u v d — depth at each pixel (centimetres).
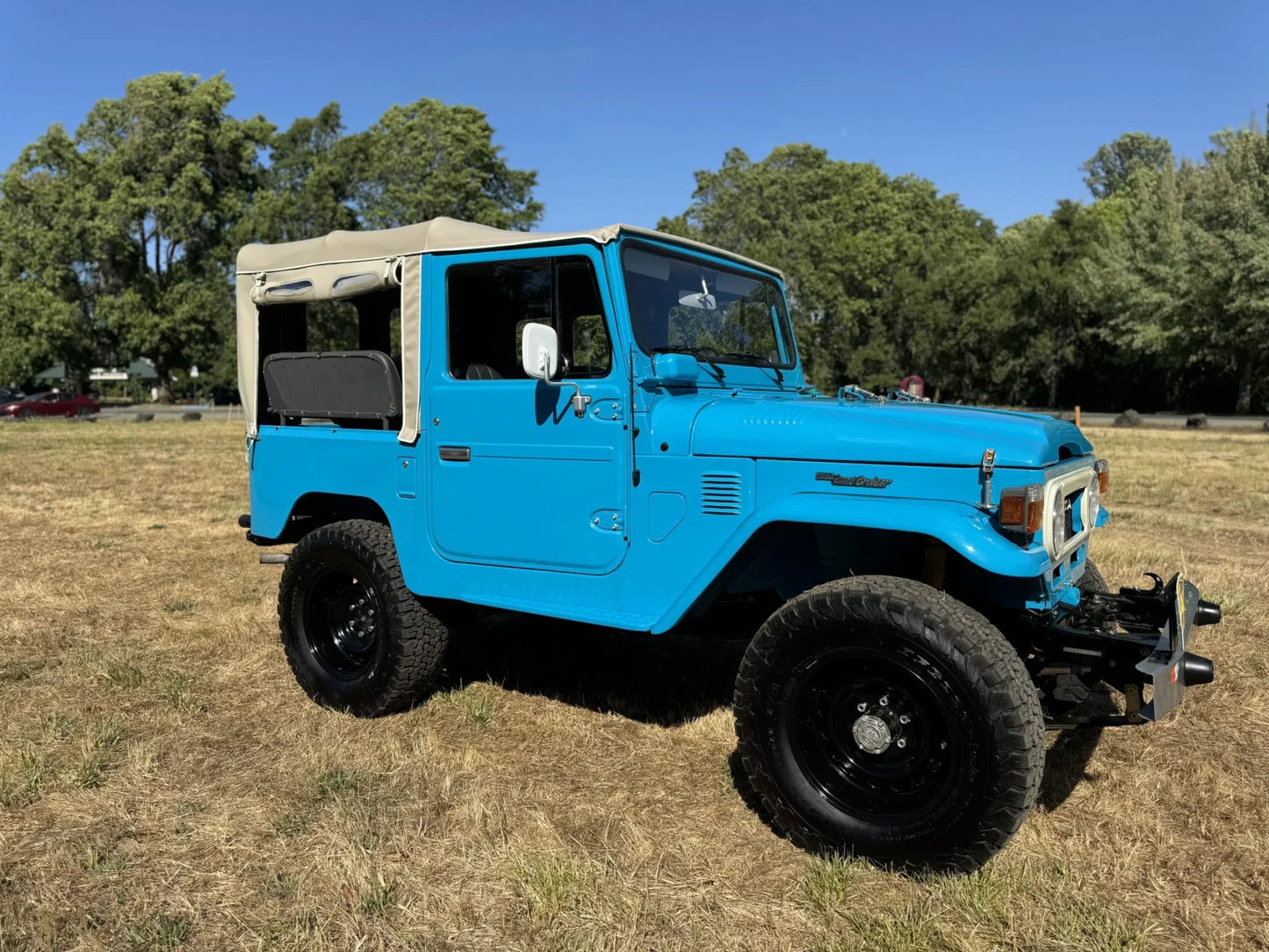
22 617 563
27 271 4294
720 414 310
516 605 347
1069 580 321
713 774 341
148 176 4388
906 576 321
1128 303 3231
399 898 259
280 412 422
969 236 5225
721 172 5916
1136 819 301
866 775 275
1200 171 3359
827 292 4041
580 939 241
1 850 286
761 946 239
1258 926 244
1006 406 3900
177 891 264
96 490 1216
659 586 317
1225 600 529
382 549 386
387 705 389
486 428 351
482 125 3766
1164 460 1428
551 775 341
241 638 516
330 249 398
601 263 319
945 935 238
